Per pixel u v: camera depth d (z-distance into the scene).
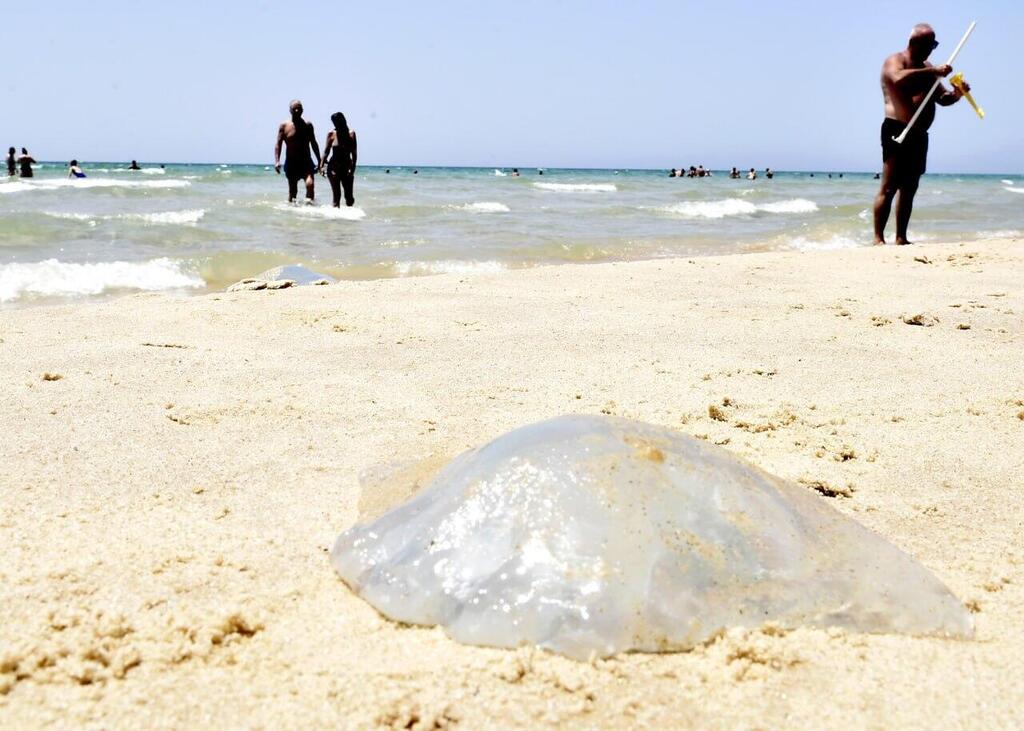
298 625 2.03
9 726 1.64
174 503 2.71
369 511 2.59
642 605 1.92
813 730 1.73
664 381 4.16
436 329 5.12
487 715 1.74
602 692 1.80
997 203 21.28
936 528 2.69
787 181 41.00
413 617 2.02
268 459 3.12
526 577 1.96
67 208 12.72
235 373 4.17
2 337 4.75
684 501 2.10
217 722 1.69
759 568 2.05
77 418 3.45
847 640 1.98
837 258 8.28
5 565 2.23
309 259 8.55
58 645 1.88
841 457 3.25
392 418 3.60
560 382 4.13
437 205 15.06
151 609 2.06
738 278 7.06
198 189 17.86
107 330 5.00
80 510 2.62
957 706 1.80
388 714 1.71
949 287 6.65
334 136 12.95
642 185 27.59
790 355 4.66
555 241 10.48
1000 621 2.13
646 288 6.55
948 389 4.10
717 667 1.88
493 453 2.27
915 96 9.14
